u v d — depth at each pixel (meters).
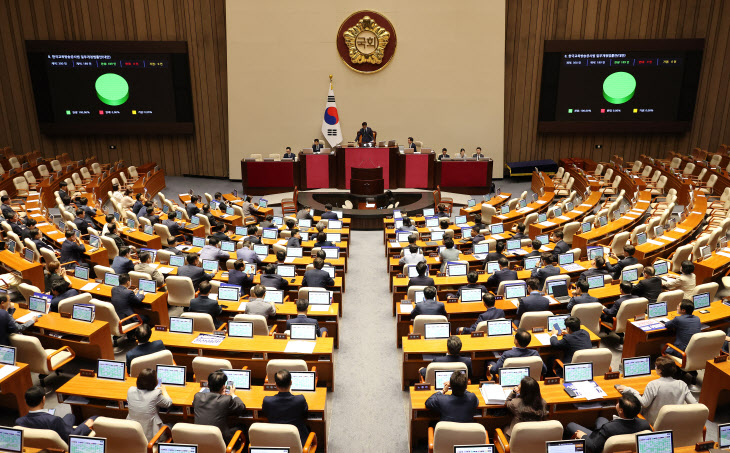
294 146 22.06
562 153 22.78
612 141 22.59
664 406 5.40
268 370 6.39
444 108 21.69
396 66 21.33
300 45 21.19
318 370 7.52
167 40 21.59
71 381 6.34
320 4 20.84
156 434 5.57
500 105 21.64
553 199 18.11
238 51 21.27
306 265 11.05
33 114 22.39
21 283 9.69
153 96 21.73
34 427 5.39
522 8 21.23
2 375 6.48
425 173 19.83
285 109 21.77
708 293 8.28
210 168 23.09
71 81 21.45
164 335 7.46
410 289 8.97
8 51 21.72
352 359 8.73
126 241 12.91
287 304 8.78
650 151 22.61
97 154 23.08
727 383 6.61
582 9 21.12
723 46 21.03
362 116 21.78
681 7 20.89
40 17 21.45
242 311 8.51
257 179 19.94
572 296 8.71
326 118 21.42
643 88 21.09
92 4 21.38
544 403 5.60
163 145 23.06
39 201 15.62
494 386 6.18
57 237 12.52
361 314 10.45
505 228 14.73
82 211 13.48
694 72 20.81
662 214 14.07
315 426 6.27
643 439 4.89
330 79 21.41
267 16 20.95
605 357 6.52
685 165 20.69
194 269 9.81
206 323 7.65
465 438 5.18
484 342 7.28
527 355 6.45
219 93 22.16
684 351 7.42
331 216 14.22
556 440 5.20
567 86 21.33
